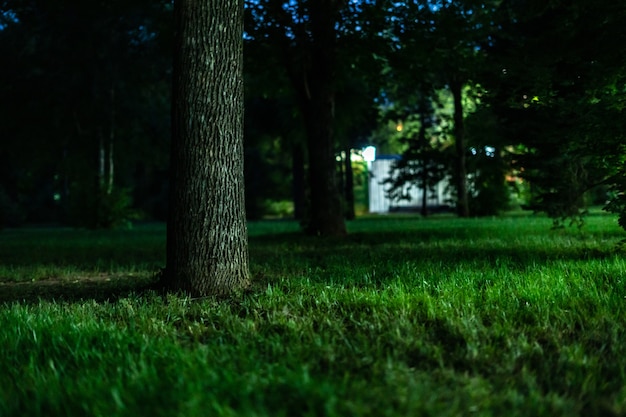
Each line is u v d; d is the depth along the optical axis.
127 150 33.34
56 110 27.48
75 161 33.56
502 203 30.80
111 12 19.20
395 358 3.53
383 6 14.00
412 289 5.83
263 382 2.95
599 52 7.77
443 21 14.02
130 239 17.83
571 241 10.88
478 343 3.74
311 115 15.91
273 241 14.51
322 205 15.90
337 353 3.63
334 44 15.04
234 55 6.45
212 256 6.23
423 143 36.81
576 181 11.02
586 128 7.77
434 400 2.70
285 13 14.71
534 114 11.58
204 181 6.24
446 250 10.30
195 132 6.26
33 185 45.28
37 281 8.42
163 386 2.98
